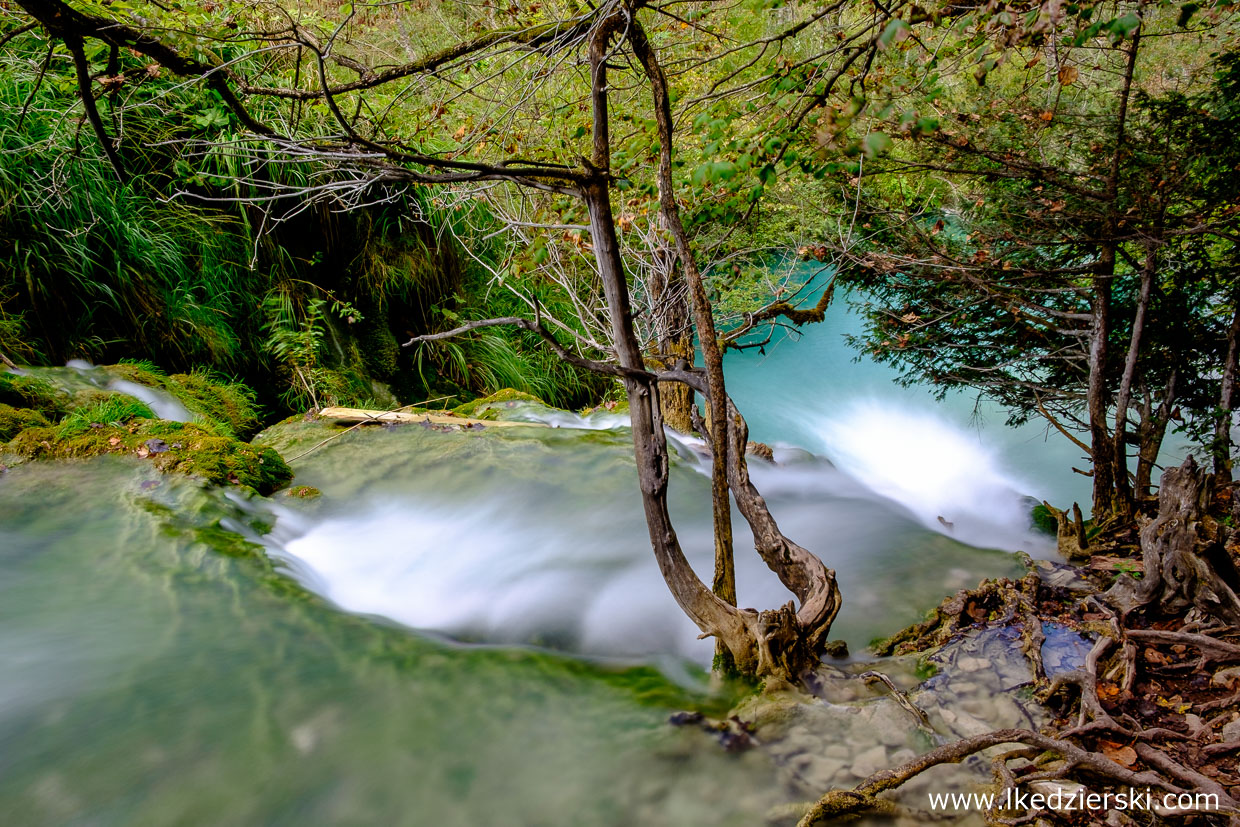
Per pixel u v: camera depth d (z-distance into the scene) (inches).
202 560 132.3
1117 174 153.4
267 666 105.0
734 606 103.3
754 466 221.9
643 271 227.6
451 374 316.2
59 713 93.2
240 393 249.8
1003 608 122.6
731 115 107.0
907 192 208.8
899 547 164.6
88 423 179.6
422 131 136.9
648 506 98.9
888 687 100.7
